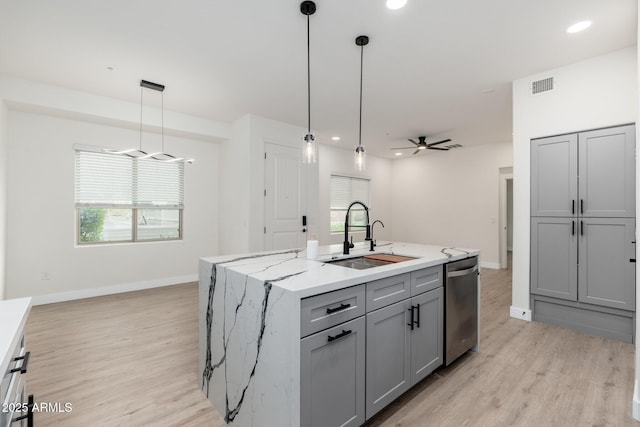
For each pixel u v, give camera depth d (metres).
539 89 3.30
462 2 2.20
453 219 7.23
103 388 2.14
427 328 2.14
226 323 1.84
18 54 2.94
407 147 6.96
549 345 2.78
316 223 5.55
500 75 3.38
